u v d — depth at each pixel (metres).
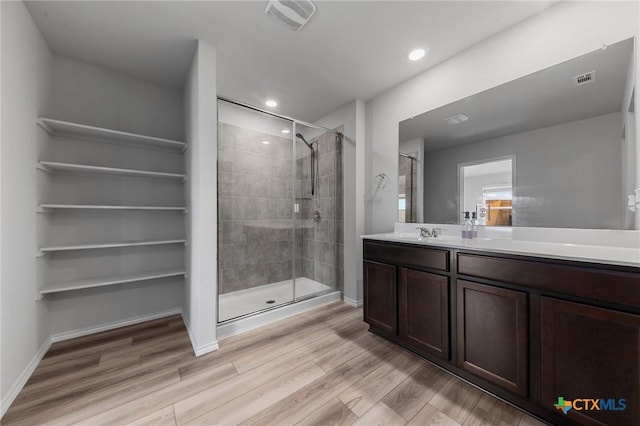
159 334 2.12
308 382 1.50
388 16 1.60
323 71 2.24
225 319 2.21
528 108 1.64
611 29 1.34
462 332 1.49
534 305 1.20
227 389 1.44
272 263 3.08
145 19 1.63
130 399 1.36
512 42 1.70
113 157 2.24
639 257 1.05
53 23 1.66
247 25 1.69
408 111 2.38
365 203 2.84
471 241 1.69
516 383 1.25
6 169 1.33
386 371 1.61
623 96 1.31
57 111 2.01
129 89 2.33
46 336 1.88
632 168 1.28
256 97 2.73
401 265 1.86
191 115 2.06
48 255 1.92
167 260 2.49
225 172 2.74
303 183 3.24
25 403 1.33
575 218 1.46
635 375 0.94
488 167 1.83
